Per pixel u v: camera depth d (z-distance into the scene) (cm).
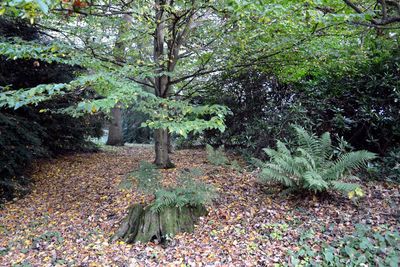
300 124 625
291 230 355
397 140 561
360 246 296
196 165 650
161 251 349
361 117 590
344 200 413
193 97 777
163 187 426
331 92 634
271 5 341
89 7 401
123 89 310
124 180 455
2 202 534
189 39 610
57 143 820
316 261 293
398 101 534
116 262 334
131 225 393
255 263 307
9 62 634
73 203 512
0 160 559
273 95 742
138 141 1483
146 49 642
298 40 493
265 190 477
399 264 270
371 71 588
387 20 269
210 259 322
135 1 454
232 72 645
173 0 492
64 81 727
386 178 477
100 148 1000
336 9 374
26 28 611
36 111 706
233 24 491
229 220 396
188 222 388
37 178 656
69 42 491
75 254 357
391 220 348
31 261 348
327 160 468
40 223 448
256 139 697
